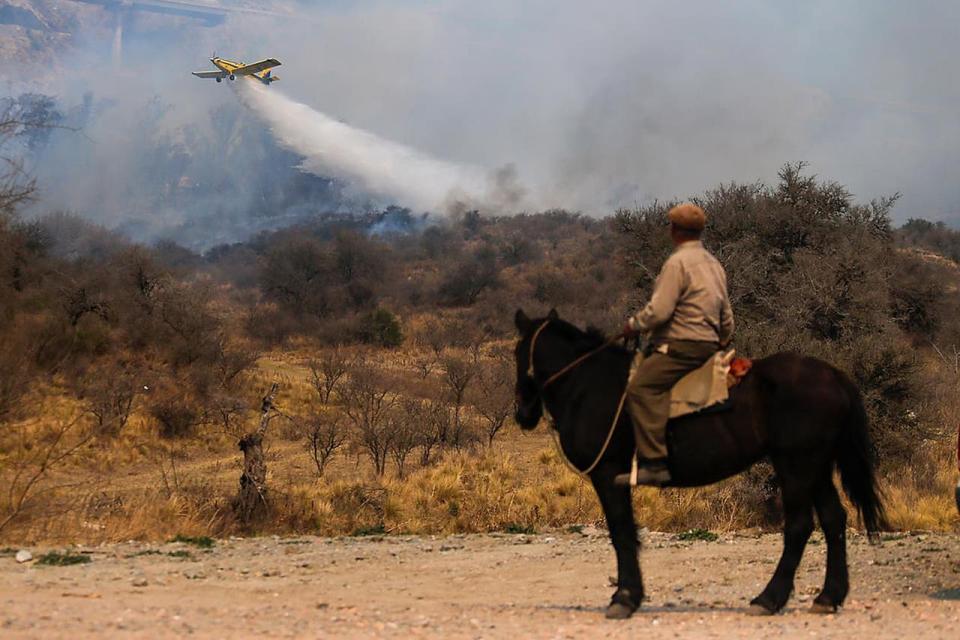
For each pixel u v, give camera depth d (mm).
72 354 34656
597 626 7207
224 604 8367
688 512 17219
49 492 18859
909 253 47750
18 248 38438
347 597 9477
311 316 63469
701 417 7902
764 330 22250
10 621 6672
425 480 20875
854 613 8000
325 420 31391
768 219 33125
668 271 7945
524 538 15109
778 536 15570
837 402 7828
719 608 8711
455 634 6684
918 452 21031
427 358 53188
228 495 18391
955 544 13562
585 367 8328
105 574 10320
